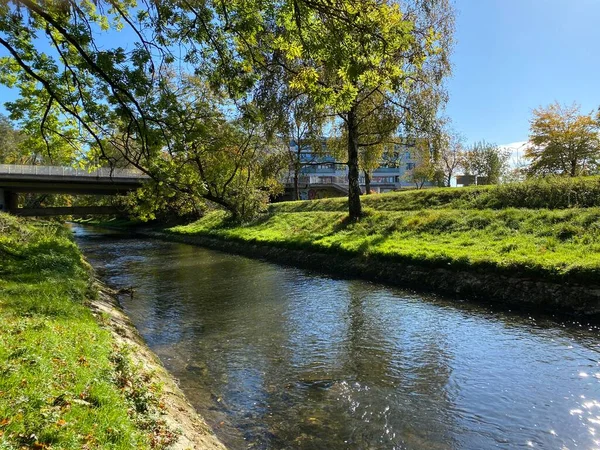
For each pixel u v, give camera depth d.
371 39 7.15
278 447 5.23
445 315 10.55
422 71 19.47
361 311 11.29
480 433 5.45
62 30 8.65
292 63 14.86
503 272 11.79
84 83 11.44
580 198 16.27
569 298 10.09
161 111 9.82
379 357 8.09
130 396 5.09
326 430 5.60
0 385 4.13
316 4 6.90
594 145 35.19
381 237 18.42
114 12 11.48
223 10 8.01
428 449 5.15
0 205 42.06
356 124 22.08
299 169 23.92
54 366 4.98
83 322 7.58
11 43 10.98
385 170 97.25
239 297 13.59
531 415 5.82
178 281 16.84
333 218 25.11
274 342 9.16
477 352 8.10
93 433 3.81
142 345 8.57
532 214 15.66
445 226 17.55
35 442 3.34
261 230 28.36
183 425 5.06
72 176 37.94
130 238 41.28
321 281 15.51
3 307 7.33
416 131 20.45
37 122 13.57
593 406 5.96
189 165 12.64
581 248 11.73
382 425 5.70
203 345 9.11
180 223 44.09
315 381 7.11
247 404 6.37
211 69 9.33
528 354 7.88
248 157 28.25
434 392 6.60
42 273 10.92
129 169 39.31
